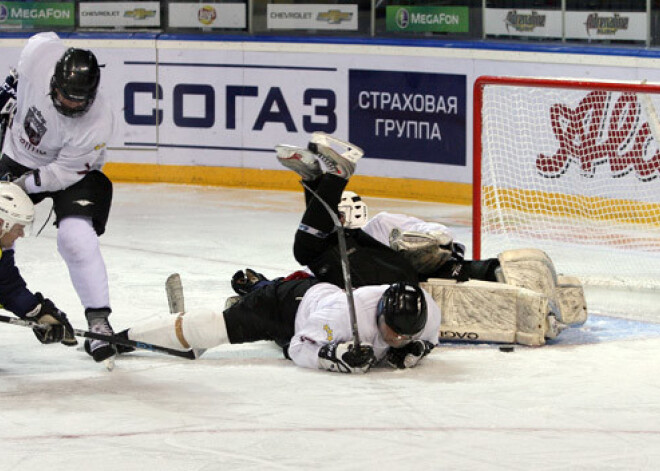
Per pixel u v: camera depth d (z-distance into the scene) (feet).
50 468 30.45
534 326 43.27
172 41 90.33
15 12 94.43
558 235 68.44
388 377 39.27
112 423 34.19
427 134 82.28
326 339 39.32
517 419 34.76
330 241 41.93
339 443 32.45
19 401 36.40
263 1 88.33
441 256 43.91
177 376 39.45
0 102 43.57
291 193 87.15
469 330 43.78
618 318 49.16
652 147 68.74
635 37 75.41
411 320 37.55
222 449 31.96
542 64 76.38
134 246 66.74
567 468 30.60
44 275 58.39
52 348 43.55
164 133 91.71
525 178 75.00
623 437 33.17
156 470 30.32
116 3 92.27
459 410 35.58
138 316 49.29
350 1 85.51
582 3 76.74
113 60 92.07
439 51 80.84
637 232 68.95
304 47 86.22
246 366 40.83
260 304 40.40
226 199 84.43
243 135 89.35
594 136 71.46
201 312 39.96
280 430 33.58
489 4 79.87
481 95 56.24
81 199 41.93
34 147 42.09
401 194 84.07
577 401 36.68
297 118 87.40
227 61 88.99
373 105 84.43
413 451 31.83
